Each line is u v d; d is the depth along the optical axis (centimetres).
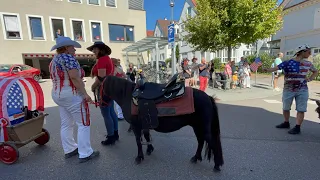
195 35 1063
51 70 278
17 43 1519
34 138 323
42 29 1584
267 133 405
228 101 720
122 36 1878
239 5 868
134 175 268
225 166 284
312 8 1600
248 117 518
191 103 254
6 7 1459
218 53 2444
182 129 439
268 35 975
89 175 269
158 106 258
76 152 326
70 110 289
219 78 980
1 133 294
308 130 418
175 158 313
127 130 438
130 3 1872
